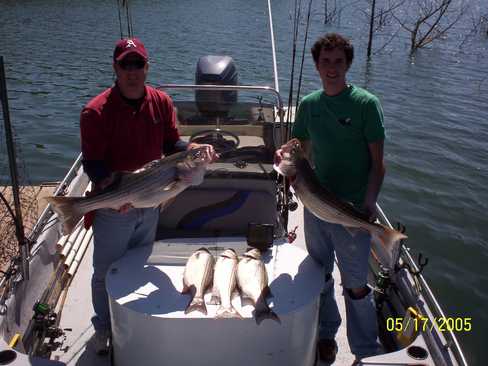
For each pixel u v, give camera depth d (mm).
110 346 3297
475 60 20078
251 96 6266
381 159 3086
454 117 12672
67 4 31031
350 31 25719
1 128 9336
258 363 2875
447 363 3064
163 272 3107
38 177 9062
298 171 3045
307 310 2875
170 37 22578
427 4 29812
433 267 6598
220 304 2812
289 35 24094
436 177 9086
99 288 3301
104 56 18406
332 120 3100
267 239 3330
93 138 3016
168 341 2789
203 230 4078
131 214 3143
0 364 2846
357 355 3373
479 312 5824
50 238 4176
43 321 3527
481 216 7840
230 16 29281
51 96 13633
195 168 2941
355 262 3182
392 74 17484
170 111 3326
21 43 20109
